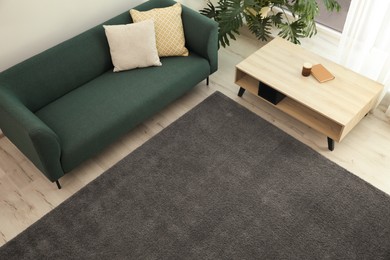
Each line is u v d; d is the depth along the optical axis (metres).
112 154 3.08
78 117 2.87
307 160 2.95
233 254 2.46
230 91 3.55
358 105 2.82
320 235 2.52
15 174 2.97
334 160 2.97
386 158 2.98
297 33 3.77
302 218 2.61
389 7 2.92
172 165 2.95
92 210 2.71
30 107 2.90
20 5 2.82
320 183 2.80
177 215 2.66
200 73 3.32
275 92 3.06
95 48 3.13
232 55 3.94
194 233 2.56
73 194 2.80
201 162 2.96
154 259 2.45
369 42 3.14
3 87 2.72
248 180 2.83
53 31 3.13
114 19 3.23
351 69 3.43
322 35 3.95
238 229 2.57
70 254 2.49
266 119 3.30
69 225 2.63
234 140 3.11
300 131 3.19
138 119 3.02
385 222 2.57
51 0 2.97
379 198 2.70
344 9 4.04
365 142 3.09
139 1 3.60
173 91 3.16
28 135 2.44
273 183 2.81
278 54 3.27
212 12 3.72
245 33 4.17
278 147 3.05
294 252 2.45
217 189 2.79
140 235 2.57
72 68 3.04
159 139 3.13
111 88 3.08
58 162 2.65
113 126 2.86
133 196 2.78
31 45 3.05
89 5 3.23
